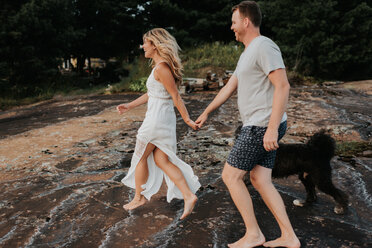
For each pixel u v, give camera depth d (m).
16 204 3.37
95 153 5.10
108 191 3.64
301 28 13.66
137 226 2.83
